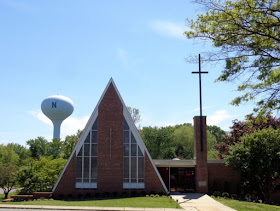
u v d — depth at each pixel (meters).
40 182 34.09
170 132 77.88
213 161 33.53
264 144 28.31
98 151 31.12
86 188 30.39
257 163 28.33
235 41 15.51
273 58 14.86
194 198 26.84
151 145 75.19
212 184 32.97
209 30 16.20
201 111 32.28
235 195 30.66
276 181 31.97
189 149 75.12
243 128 43.72
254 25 15.03
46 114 75.75
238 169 30.94
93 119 31.77
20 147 94.25
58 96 75.81
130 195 29.95
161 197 27.86
